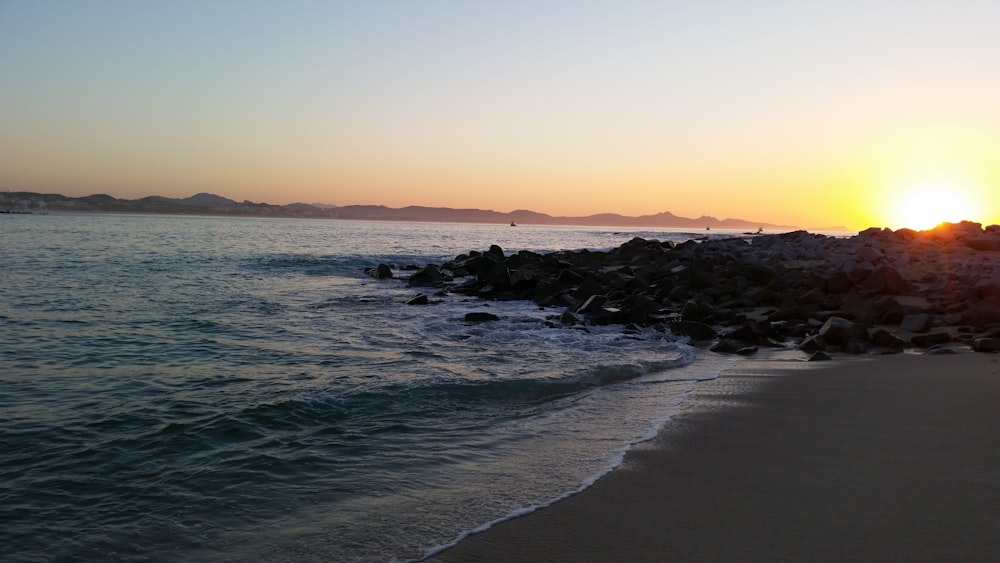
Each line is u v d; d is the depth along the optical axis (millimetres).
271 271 31672
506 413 8531
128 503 5586
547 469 6367
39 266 30156
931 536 4668
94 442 7121
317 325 16172
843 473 6020
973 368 10719
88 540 4918
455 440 7379
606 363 11688
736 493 5613
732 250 34562
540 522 5113
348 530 5047
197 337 14102
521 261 30922
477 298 22875
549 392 9664
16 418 7957
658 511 5273
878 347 13117
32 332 14219
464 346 13516
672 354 12750
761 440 7129
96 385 9773
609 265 32469
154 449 6934
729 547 4598
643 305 17234
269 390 9508
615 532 4906
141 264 32844
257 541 4898
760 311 17828
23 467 6363
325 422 7984
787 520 5023
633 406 8820
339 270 33344
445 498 5672
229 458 6691
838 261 26422
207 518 5305
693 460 6523
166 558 4664
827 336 13500
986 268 22516
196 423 7805
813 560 4359
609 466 6391
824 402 8727
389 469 6434
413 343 13820
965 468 6070
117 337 13898
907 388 9383
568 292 21984
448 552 4641
